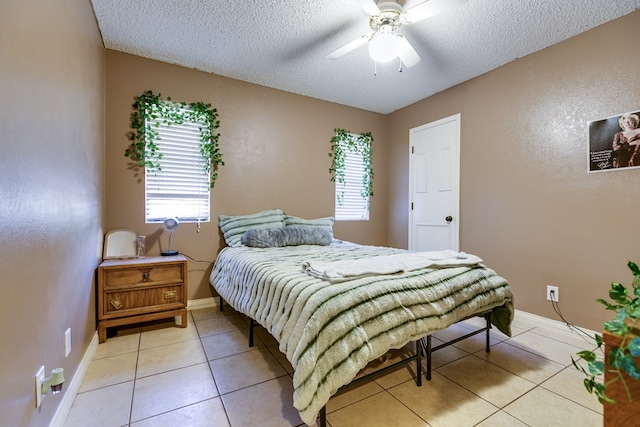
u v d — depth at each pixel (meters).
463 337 1.94
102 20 2.26
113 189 2.65
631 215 2.09
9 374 0.90
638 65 2.06
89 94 2.01
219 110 3.11
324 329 1.26
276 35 2.46
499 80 2.89
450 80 3.22
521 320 2.67
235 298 2.19
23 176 1.01
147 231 2.79
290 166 3.55
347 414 1.45
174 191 2.93
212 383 1.69
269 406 1.50
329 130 3.84
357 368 1.26
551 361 1.96
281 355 2.03
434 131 3.59
